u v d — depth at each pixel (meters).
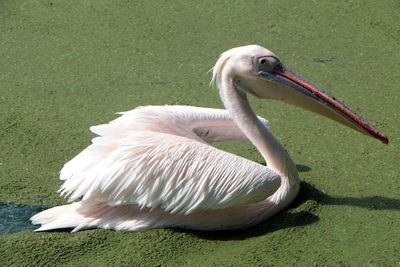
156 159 7.06
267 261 7.04
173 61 10.36
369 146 8.70
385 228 7.41
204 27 11.03
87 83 9.95
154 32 10.94
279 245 7.23
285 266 6.99
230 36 10.84
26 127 9.08
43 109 9.43
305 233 7.36
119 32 10.95
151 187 7.04
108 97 9.66
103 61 10.38
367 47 10.57
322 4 11.48
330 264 7.01
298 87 7.46
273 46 10.62
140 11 11.39
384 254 7.11
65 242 7.27
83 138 8.90
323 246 7.21
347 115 7.43
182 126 7.68
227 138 8.08
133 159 7.04
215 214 7.34
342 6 11.42
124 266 7.04
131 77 10.06
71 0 11.69
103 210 7.42
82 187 7.09
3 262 7.12
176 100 9.59
